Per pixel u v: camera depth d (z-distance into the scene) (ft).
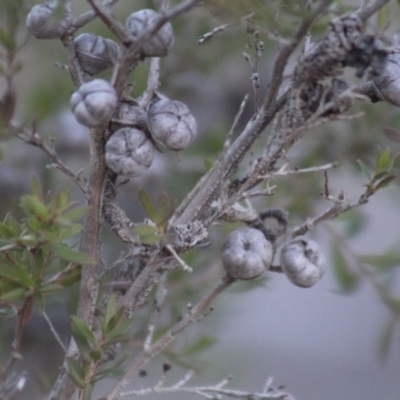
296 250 4.24
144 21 4.15
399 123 4.64
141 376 4.30
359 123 4.67
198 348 4.43
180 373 4.75
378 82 4.19
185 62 4.63
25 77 4.62
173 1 4.51
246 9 4.18
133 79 4.55
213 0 4.17
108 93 4.13
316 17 4.18
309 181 4.62
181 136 4.16
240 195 4.21
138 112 4.17
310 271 4.24
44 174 4.58
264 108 4.20
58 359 4.50
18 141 4.58
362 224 4.56
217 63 4.66
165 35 4.15
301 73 4.17
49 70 4.62
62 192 4.14
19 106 4.60
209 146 4.61
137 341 4.43
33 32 4.17
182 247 4.21
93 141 4.17
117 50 4.18
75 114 4.13
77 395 4.28
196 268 4.51
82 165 4.60
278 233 4.25
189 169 4.60
